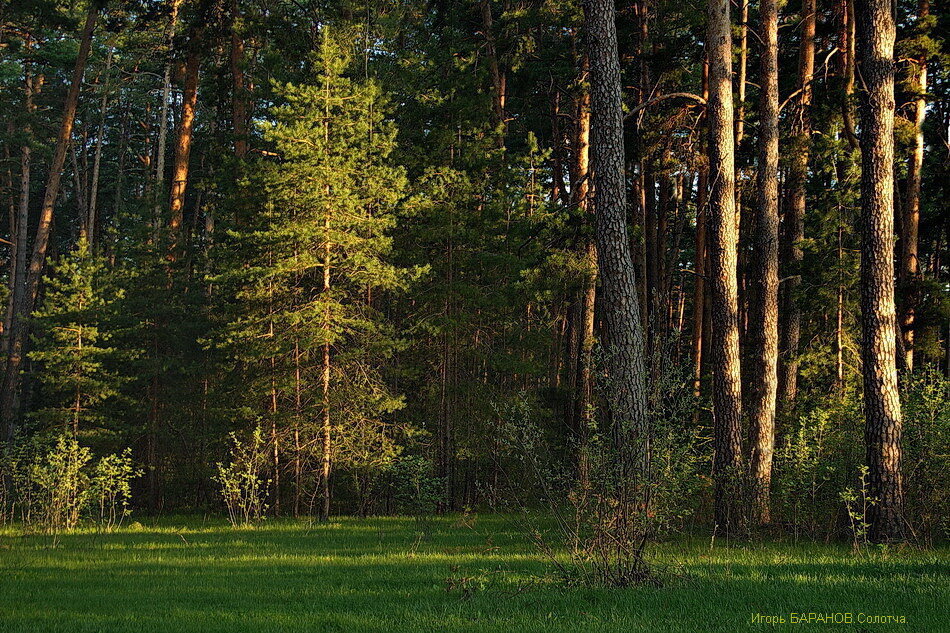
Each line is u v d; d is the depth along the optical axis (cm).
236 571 1095
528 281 2177
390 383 2594
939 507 1360
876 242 1313
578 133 2372
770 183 1600
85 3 2962
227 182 2380
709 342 2941
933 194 2478
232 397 2347
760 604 732
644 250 2314
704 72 2245
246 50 3512
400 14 2900
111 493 1994
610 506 870
